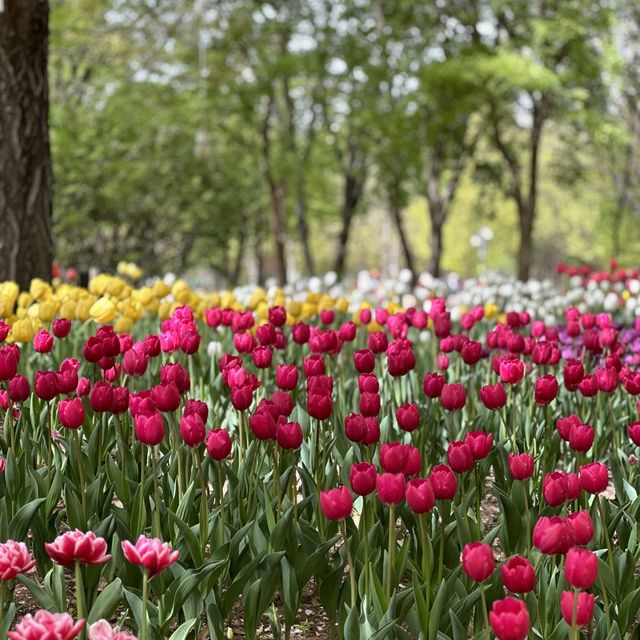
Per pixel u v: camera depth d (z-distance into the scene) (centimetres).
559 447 492
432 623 292
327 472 411
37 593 295
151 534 349
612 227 4041
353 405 547
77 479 386
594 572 237
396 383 575
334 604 331
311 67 2570
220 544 333
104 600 290
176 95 2516
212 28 2505
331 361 547
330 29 2678
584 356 640
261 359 453
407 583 376
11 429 380
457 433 497
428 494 281
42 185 867
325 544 328
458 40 2712
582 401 538
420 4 2742
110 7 2388
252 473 369
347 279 1552
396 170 2730
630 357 635
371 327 645
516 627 223
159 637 285
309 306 685
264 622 351
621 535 379
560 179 3244
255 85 2588
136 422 316
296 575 330
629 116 3181
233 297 714
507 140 3073
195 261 2933
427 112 2584
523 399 496
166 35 2411
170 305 655
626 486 397
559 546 261
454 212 5331
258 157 2903
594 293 1109
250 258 4828
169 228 2616
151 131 2509
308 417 434
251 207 3278
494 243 5453
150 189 2511
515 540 370
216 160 2781
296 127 2969
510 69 2261
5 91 843
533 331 606
